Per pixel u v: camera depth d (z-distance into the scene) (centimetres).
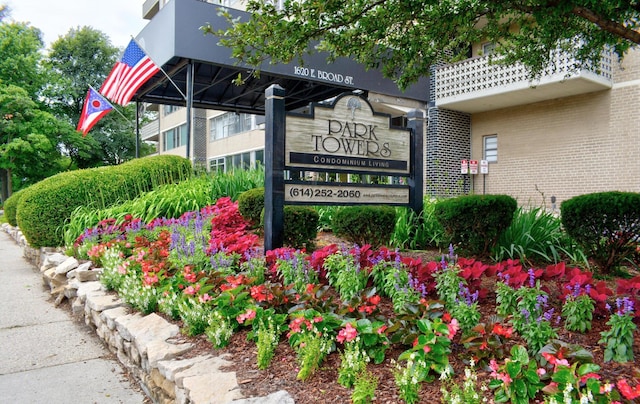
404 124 1407
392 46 473
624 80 1057
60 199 720
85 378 326
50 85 2589
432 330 226
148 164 841
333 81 1210
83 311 475
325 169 487
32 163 2369
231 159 2278
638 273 427
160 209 712
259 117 1736
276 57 409
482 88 1186
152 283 385
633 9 377
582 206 409
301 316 255
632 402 172
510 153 1291
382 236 495
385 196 542
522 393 186
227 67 1112
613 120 1076
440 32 439
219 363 262
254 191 604
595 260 423
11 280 648
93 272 516
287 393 214
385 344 241
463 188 1345
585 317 254
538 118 1226
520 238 464
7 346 389
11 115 2236
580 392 177
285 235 506
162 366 268
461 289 288
